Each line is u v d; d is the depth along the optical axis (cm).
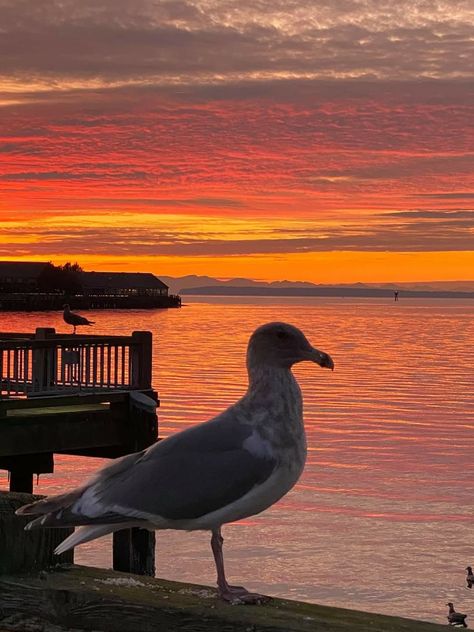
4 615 477
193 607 446
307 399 7862
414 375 10412
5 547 483
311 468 4584
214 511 459
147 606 450
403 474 4481
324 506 3744
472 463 4834
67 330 16788
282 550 3078
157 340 16162
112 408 1961
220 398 7338
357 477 4378
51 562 498
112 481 462
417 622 431
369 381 9656
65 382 2056
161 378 9031
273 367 488
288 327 489
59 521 453
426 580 2831
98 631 459
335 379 9850
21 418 1816
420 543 3222
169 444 469
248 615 437
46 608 468
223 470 460
